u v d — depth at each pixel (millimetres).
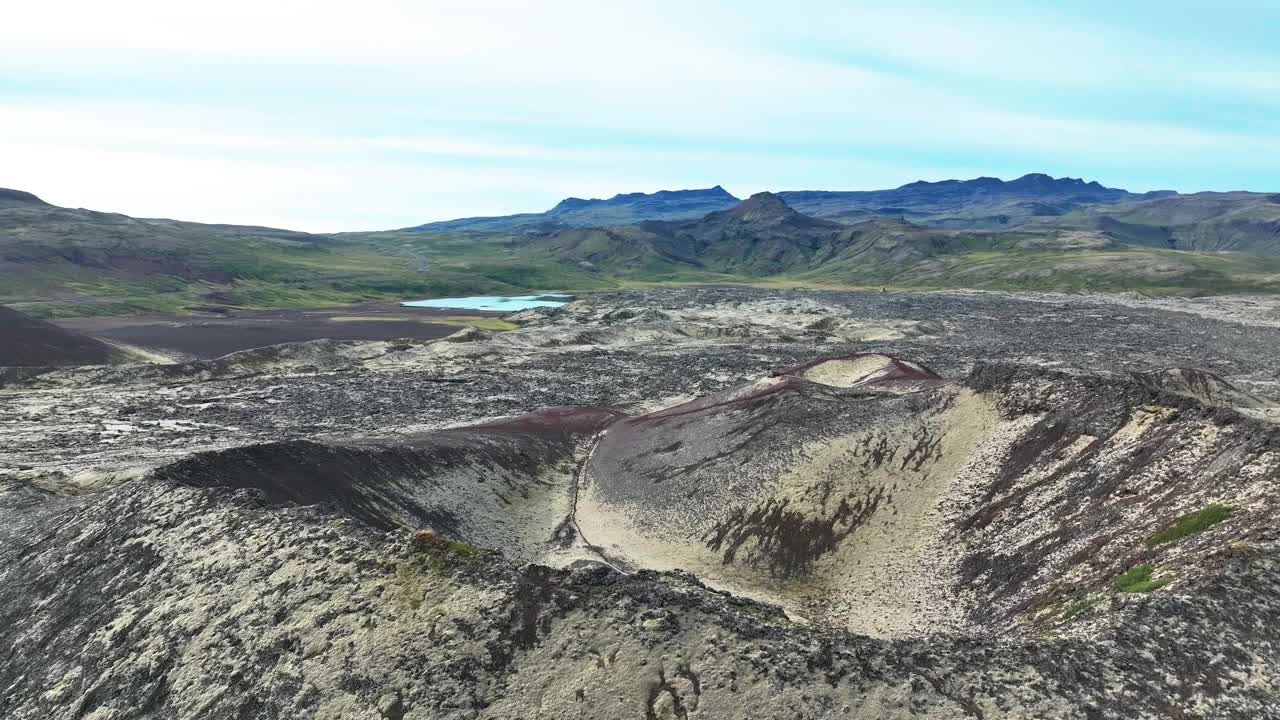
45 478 54469
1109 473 43000
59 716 29875
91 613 34594
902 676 24266
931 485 50719
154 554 36688
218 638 30078
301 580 31500
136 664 30547
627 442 74062
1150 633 25281
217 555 34750
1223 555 28703
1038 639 26641
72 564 38969
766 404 68250
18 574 40344
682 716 23734
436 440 65938
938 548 44562
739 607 32438
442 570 30359
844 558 46938
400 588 29766
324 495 48562
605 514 60906
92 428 84062
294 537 34438
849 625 40062
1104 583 32656
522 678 25688
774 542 49969
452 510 55906
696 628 26641
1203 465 39250
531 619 27656
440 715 24766
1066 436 48531
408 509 52812
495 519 57812
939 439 55062
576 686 25109
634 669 25312
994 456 50688
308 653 28016
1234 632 24719
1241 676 23141
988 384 58812
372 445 59031
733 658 25250
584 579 29422
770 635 26438
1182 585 27781
